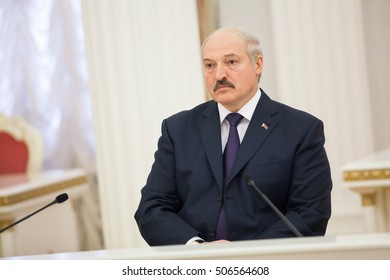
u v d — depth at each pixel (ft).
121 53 40.50
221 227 21.95
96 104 41.01
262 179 21.72
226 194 21.97
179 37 40.55
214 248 16.89
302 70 42.86
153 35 40.55
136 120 40.60
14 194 39.27
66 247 44.55
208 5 44.06
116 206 41.14
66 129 52.70
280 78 43.21
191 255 16.60
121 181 40.91
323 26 42.57
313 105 42.86
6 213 38.91
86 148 52.70
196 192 22.33
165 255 16.65
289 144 22.00
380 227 36.55
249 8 45.09
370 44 44.09
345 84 42.63
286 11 42.96
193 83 40.57
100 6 40.55
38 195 41.39
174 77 40.55
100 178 41.42
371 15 44.04
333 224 43.01
